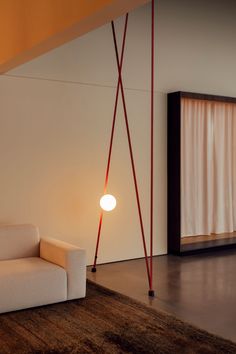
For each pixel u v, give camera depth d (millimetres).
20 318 3447
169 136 5906
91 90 5273
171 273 4938
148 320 3418
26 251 4301
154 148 5824
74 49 5129
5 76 4695
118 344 2965
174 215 5867
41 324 3320
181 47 6023
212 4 6355
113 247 5504
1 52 4008
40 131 4934
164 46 5859
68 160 5133
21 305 3586
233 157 6785
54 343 2975
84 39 5199
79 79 5180
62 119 5074
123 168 5543
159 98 5852
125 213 5582
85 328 3248
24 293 3592
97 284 4465
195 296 4078
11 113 4746
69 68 5102
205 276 4805
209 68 6328
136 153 5664
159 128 5859
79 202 5227
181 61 6027
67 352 2842
